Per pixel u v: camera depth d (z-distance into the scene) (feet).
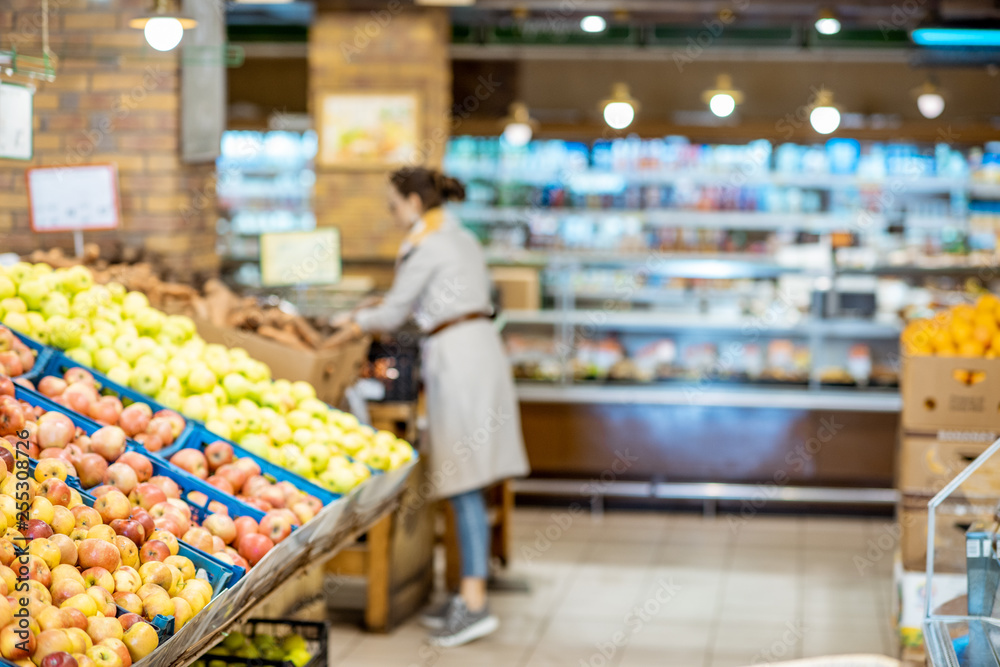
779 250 29.78
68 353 10.61
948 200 31.14
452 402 16.01
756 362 23.72
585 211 31.30
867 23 26.99
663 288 26.45
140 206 16.48
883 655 14.93
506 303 23.75
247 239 32.73
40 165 16.40
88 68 16.31
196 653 7.99
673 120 32.17
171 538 8.27
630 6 26.35
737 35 31.71
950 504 9.32
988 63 29.73
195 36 15.84
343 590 17.67
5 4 15.96
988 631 8.63
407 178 16.44
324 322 15.02
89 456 8.75
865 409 21.94
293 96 33.40
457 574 17.70
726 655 15.06
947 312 15.61
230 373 11.75
